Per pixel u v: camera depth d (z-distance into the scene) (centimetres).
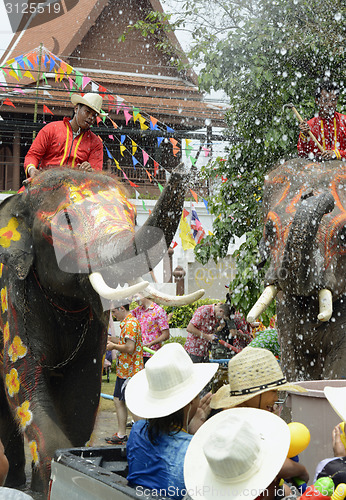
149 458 272
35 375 458
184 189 382
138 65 2227
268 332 585
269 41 770
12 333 469
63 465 292
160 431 273
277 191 521
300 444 256
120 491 243
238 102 795
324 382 397
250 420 244
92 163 529
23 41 2072
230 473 220
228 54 789
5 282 485
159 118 2098
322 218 478
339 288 478
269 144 751
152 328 777
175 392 276
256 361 288
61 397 484
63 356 474
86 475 270
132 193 464
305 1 764
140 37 2219
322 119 561
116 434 668
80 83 1380
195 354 788
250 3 836
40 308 465
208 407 334
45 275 455
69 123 523
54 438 427
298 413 363
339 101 746
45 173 464
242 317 779
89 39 2178
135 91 2189
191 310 1414
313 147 550
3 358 480
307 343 497
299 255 447
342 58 757
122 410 670
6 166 2323
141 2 2188
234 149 804
